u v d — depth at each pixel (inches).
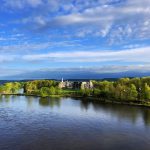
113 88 7101.4
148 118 4259.4
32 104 6171.3
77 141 2891.2
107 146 2731.3
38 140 2910.9
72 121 3981.3
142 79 7234.3
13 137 3016.7
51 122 3882.9
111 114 4672.7
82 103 6437.0
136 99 6427.2
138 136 3122.5
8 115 4490.7
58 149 2613.2
